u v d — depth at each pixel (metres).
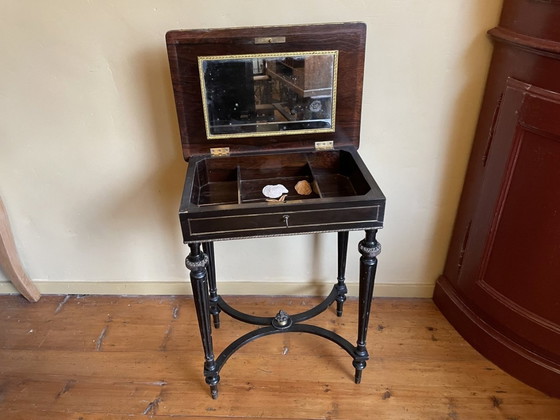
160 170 1.55
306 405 1.40
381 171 1.53
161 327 1.71
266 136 1.29
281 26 1.15
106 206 1.63
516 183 1.27
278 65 1.19
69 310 1.79
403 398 1.42
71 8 1.26
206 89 1.21
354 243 1.70
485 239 1.42
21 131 1.46
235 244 1.70
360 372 1.44
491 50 1.30
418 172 1.53
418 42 1.30
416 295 1.81
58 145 1.49
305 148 1.32
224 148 1.30
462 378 1.48
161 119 1.44
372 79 1.36
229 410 1.39
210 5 1.26
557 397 1.40
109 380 1.50
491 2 1.24
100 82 1.37
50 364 1.56
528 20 1.13
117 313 1.77
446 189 1.56
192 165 1.25
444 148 1.48
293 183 1.32
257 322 1.58
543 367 1.38
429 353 1.57
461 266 1.58
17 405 1.42
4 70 1.35
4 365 1.56
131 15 1.27
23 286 1.77
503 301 1.42
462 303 1.62
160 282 1.83
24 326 1.72
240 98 1.23
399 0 1.24
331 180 1.32
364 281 1.25
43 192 1.60
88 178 1.57
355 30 1.16
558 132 1.12
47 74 1.36
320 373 1.51
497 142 1.30
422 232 1.66
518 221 1.30
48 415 1.39
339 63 1.20
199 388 1.47
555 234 1.22
